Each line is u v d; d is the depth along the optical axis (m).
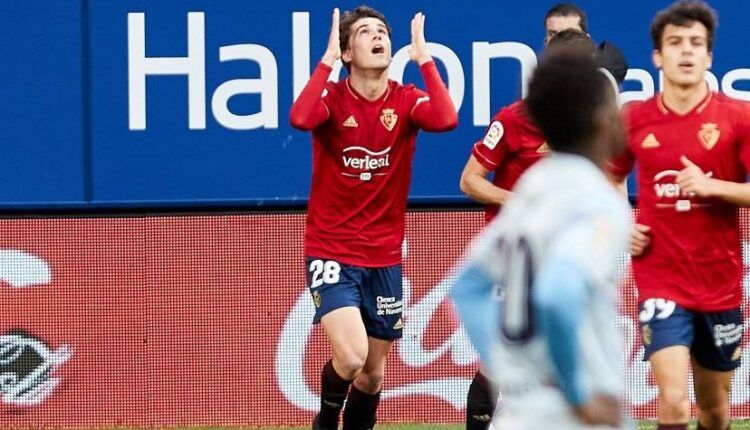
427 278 29.09
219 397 29.11
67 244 29.02
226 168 29.12
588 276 11.55
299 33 29.08
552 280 11.54
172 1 29.00
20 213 29.03
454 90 29.12
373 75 24.72
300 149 29.17
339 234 24.84
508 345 12.37
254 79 29.09
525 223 12.28
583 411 11.89
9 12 28.91
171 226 29.09
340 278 24.72
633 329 28.72
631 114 21.34
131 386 29.08
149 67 29.00
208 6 29.02
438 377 29.03
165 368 29.09
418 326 29.02
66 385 29.02
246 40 29.05
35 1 28.94
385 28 24.69
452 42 29.12
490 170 24.97
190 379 29.11
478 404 25.61
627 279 28.70
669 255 21.08
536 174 12.57
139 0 28.95
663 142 21.05
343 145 24.72
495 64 29.16
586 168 12.44
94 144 29.03
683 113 21.05
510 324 12.30
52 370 29.02
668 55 20.84
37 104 28.98
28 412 29.00
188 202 29.11
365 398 25.73
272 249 29.16
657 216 21.14
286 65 29.09
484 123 29.19
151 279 29.08
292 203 29.19
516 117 24.53
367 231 24.91
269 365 29.09
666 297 21.02
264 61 29.08
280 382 29.11
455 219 29.12
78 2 28.98
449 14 29.11
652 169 21.16
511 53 29.16
